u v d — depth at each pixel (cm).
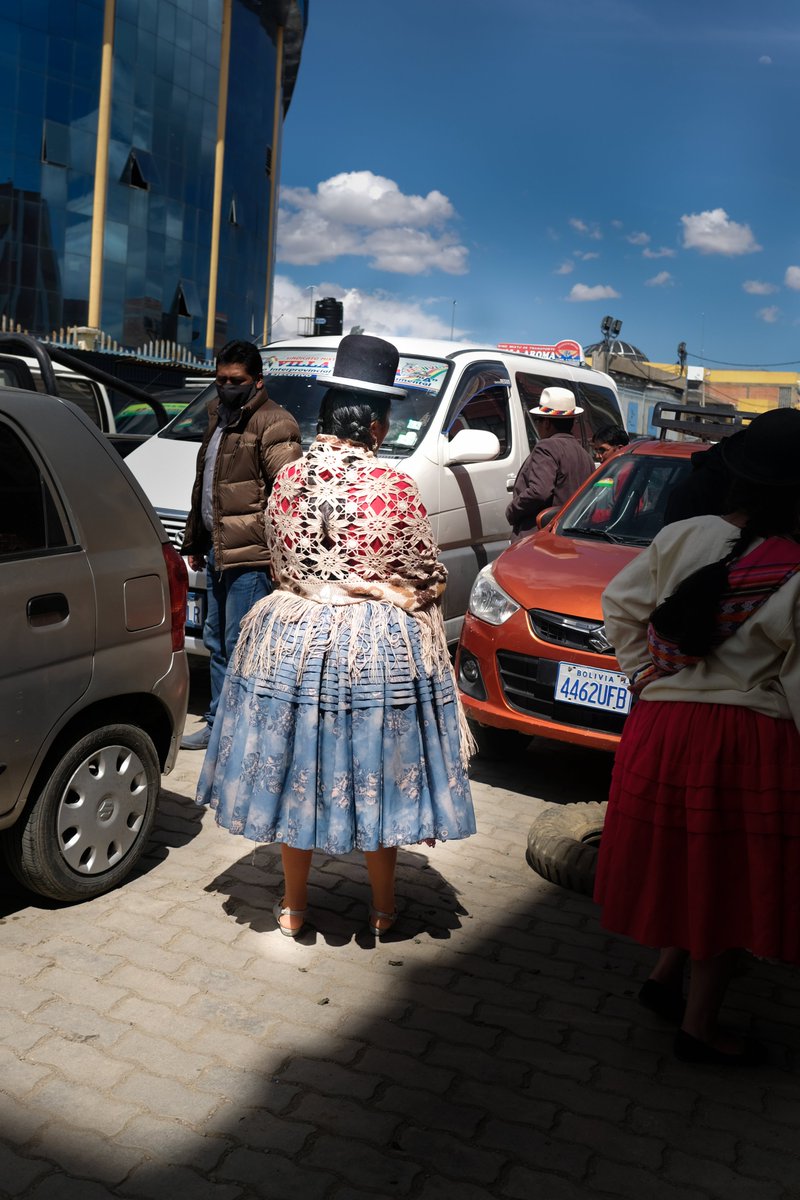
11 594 335
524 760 588
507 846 463
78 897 376
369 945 366
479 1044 312
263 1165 256
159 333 3847
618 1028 325
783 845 275
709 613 275
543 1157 265
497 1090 290
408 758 332
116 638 373
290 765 330
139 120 3650
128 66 3578
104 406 885
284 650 329
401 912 393
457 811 343
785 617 271
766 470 272
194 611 588
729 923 281
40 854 358
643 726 294
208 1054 298
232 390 513
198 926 370
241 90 4200
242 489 517
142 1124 268
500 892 416
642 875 291
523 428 757
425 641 337
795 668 274
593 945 378
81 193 3500
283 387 694
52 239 3447
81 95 3447
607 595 301
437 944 371
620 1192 254
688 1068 306
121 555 380
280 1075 291
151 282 3788
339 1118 275
